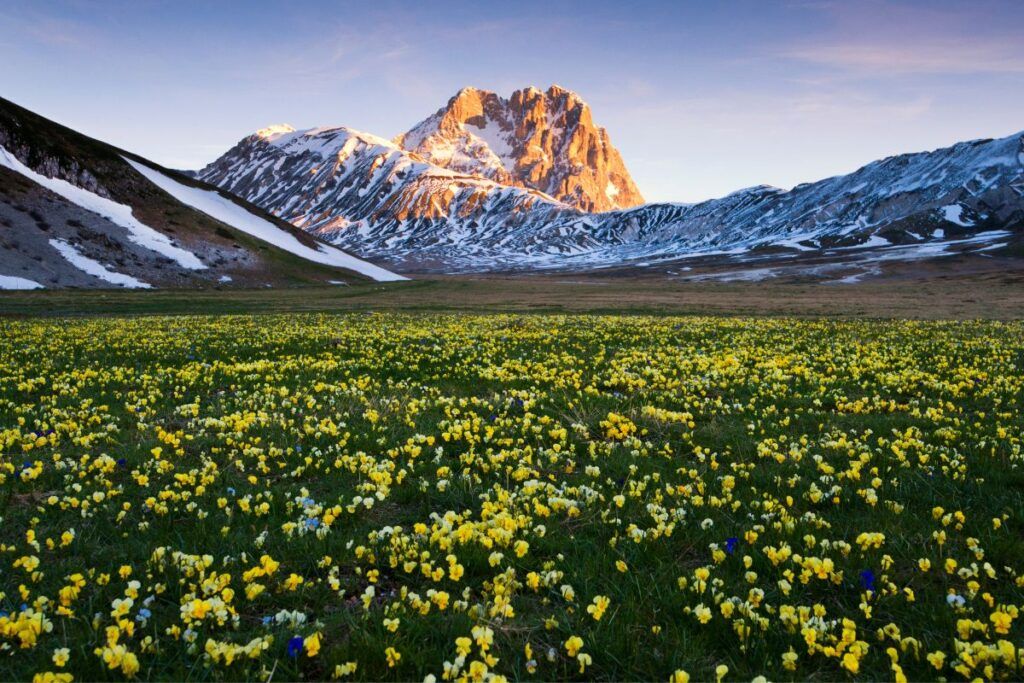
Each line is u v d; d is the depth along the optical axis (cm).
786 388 1194
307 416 966
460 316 3869
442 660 371
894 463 749
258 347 1866
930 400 1086
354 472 734
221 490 659
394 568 489
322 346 1888
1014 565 476
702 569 440
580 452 828
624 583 456
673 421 949
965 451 778
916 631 393
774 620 406
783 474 724
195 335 2294
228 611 400
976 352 1695
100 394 1117
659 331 2406
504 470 745
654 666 367
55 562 488
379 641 375
